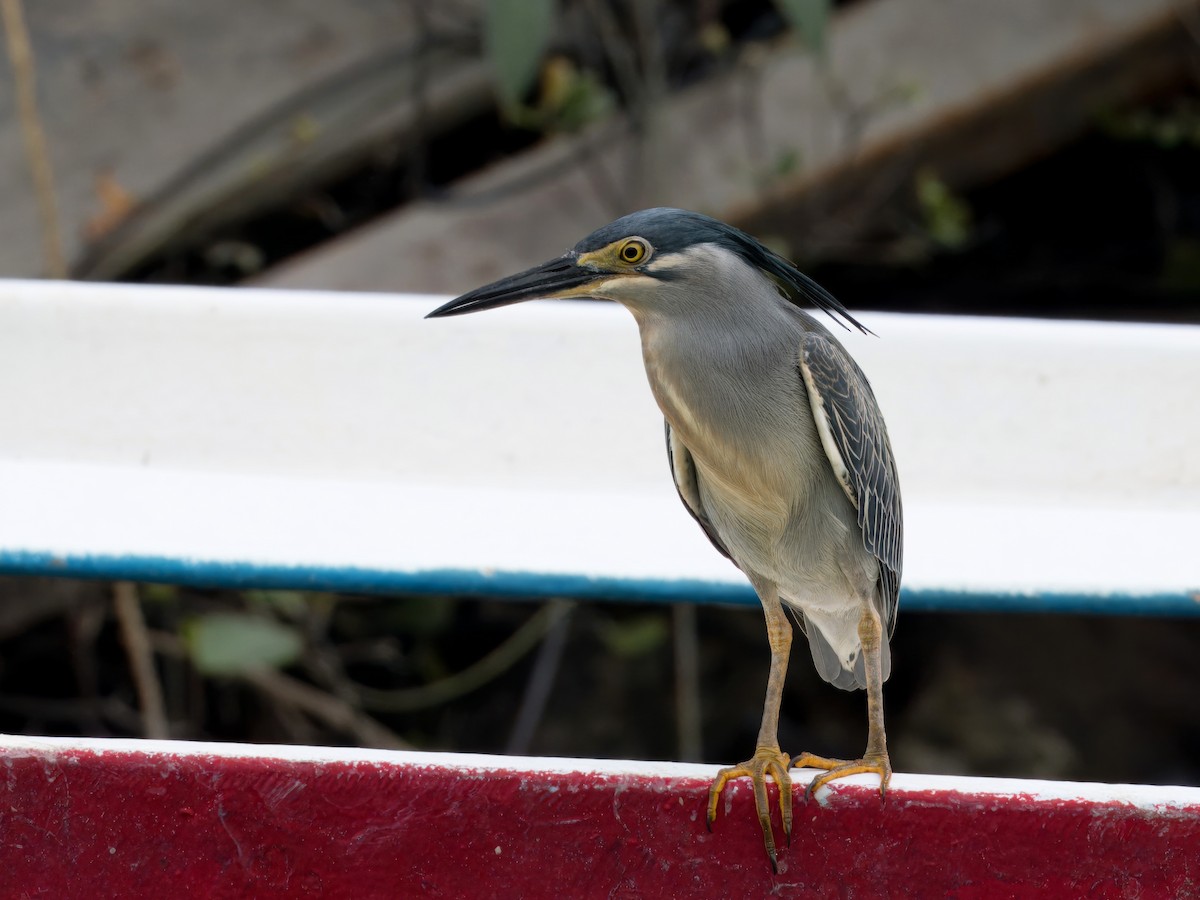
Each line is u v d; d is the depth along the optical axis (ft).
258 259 39.68
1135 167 43.60
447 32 40.52
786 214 39.19
